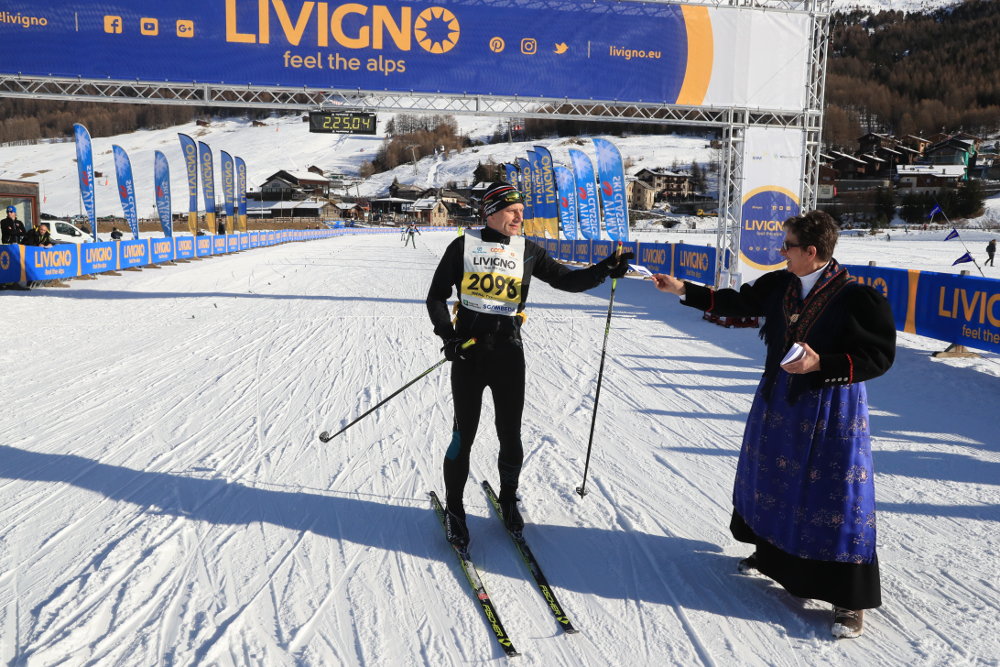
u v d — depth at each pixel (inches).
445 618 105.0
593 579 116.9
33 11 407.2
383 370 274.5
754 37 430.6
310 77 424.5
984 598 111.0
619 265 119.5
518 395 125.3
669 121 442.9
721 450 183.5
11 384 245.4
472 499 149.8
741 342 347.3
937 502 149.6
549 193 918.4
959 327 301.6
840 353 94.9
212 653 95.0
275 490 153.4
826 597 99.3
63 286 550.3
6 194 745.6
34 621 102.0
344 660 94.3
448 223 4062.5
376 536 131.9
